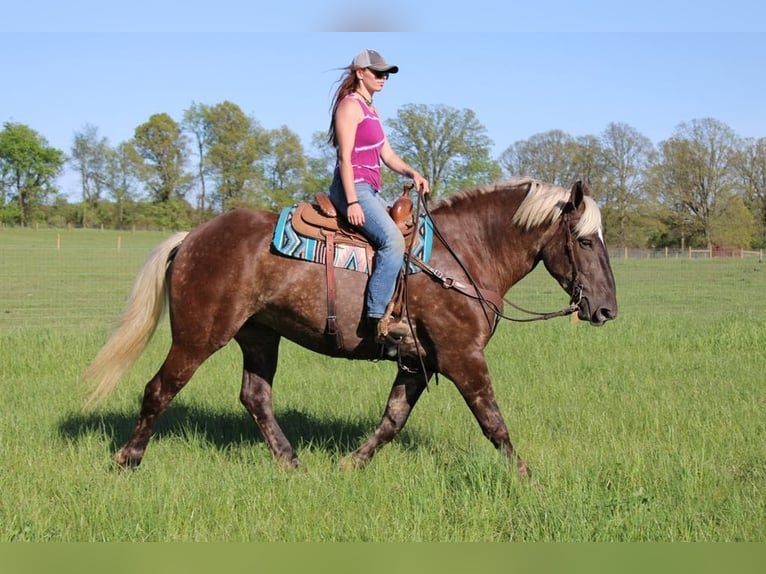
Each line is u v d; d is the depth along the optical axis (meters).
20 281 28.73
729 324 13.97
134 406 7.88
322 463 6.10
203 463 5.89
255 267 5.54
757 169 72.88
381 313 5.44
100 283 28.17
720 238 70.19
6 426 6.82
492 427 5.59
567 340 12.03
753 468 5.75
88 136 88.69
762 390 8.59
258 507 4.91
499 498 5.00
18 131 88.12
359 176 5.55
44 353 10.42
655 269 42.44
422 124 39.62
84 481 5.34
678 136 72.00
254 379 6.20
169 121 79.00
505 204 5.92
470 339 5.60
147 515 4.74
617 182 69.19
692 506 4.91
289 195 75.56
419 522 4.68
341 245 5.54
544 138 66.50
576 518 4.66
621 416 7.33
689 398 8.19
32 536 4.55
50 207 91.44
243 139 75.94
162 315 5.89
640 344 11.80
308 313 5.58
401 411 6.00
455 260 5.68
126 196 86.12
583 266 5.78
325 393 8.62
